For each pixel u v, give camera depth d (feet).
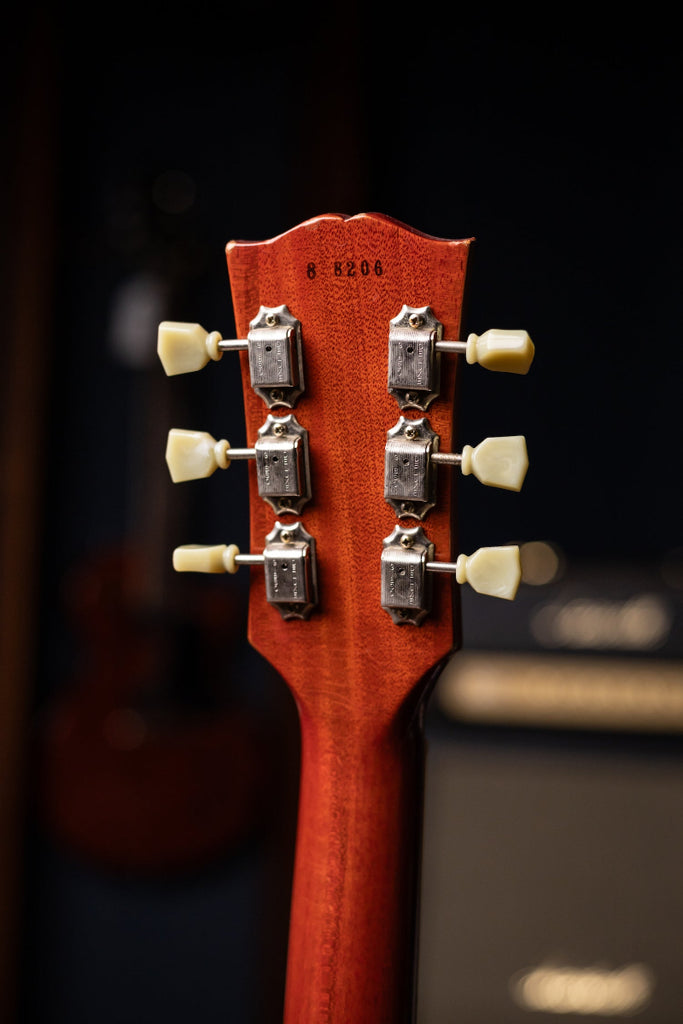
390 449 2.31
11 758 6.29
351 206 6.14
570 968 4.34
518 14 6.19
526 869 4.44
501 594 2.31
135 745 6.06
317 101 6.24
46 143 6.35
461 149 6.23
